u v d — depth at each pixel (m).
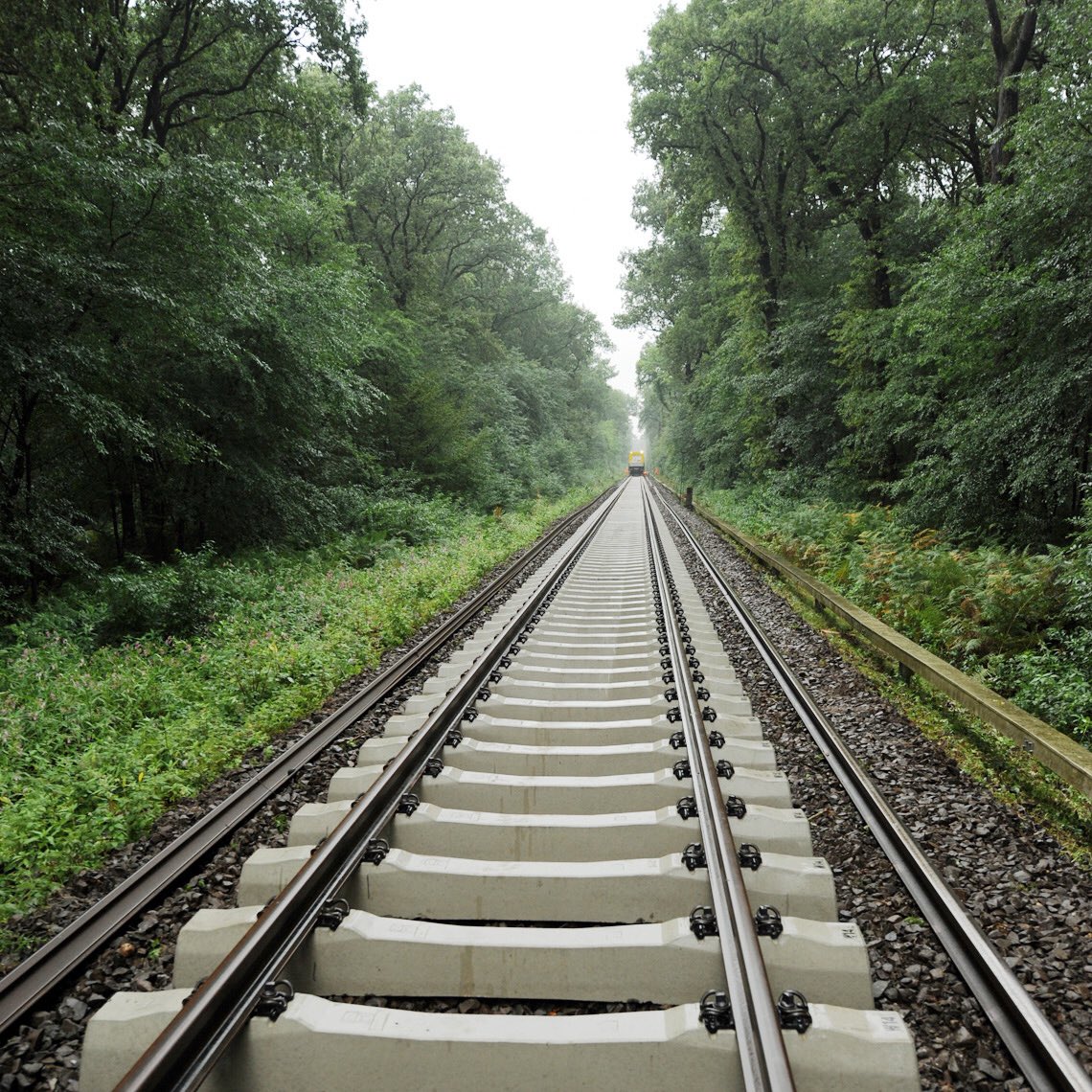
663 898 3.60
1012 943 3.53
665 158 26.08
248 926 3.30
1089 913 3.76
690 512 35.50
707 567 16.66
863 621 8.96
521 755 5.31
